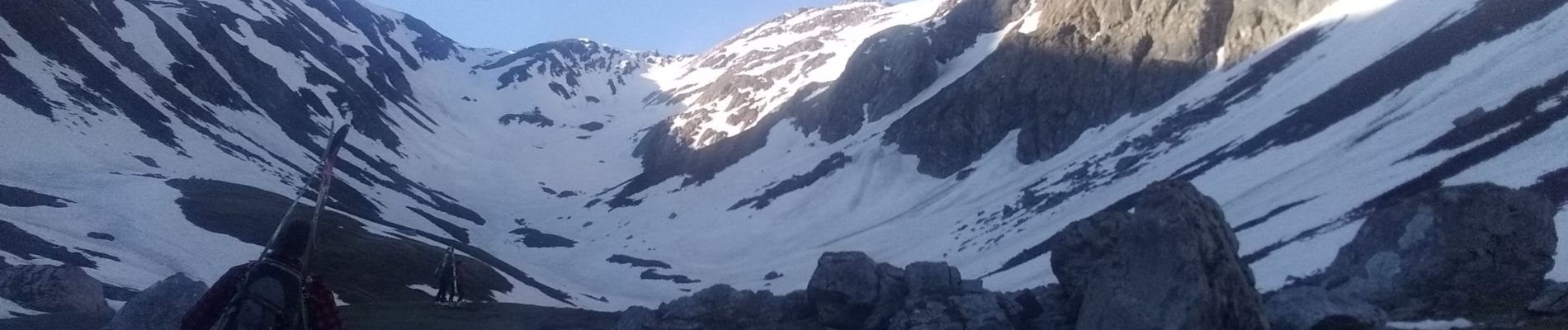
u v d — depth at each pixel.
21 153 70.06
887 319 15.48
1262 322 11.73
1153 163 78.69
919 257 83.12
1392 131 56.38
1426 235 19.00
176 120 99.50
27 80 84.62
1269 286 34.62
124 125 89.12
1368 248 20.16
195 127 101.81
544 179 162.88
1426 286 18.44
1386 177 47.62
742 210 119.75
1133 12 103.12
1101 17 105.38
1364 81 69.56
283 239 6.85
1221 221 12.43
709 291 16.56
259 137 116.06
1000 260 69.38
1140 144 85.38
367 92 169.12
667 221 123.94
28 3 97.31
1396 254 19.31
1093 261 14.66
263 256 6.80
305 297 6.75
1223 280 11.63
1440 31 70.31
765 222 112.94
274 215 67.44
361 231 73.56
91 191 61.81
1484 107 50.69
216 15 149.12
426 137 170.62
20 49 89.19
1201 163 72.25
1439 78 61.56
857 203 109.12
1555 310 16.11
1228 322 11.48
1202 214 12.09
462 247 86.19
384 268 61.88
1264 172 61.72
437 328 19.52
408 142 160.38
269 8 177.38
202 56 125.12
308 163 116.44
